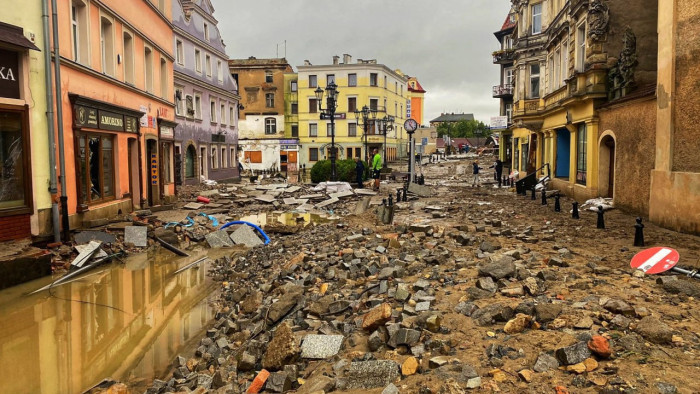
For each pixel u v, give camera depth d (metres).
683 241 10.19
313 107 67.94
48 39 11.42
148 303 8.47
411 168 25.22
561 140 25.83
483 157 75.69
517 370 4.32
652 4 17.06
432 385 4.14
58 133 11.87
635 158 14.74
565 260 8.17
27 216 10.93
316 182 32.34
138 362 6.04
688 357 4.30
